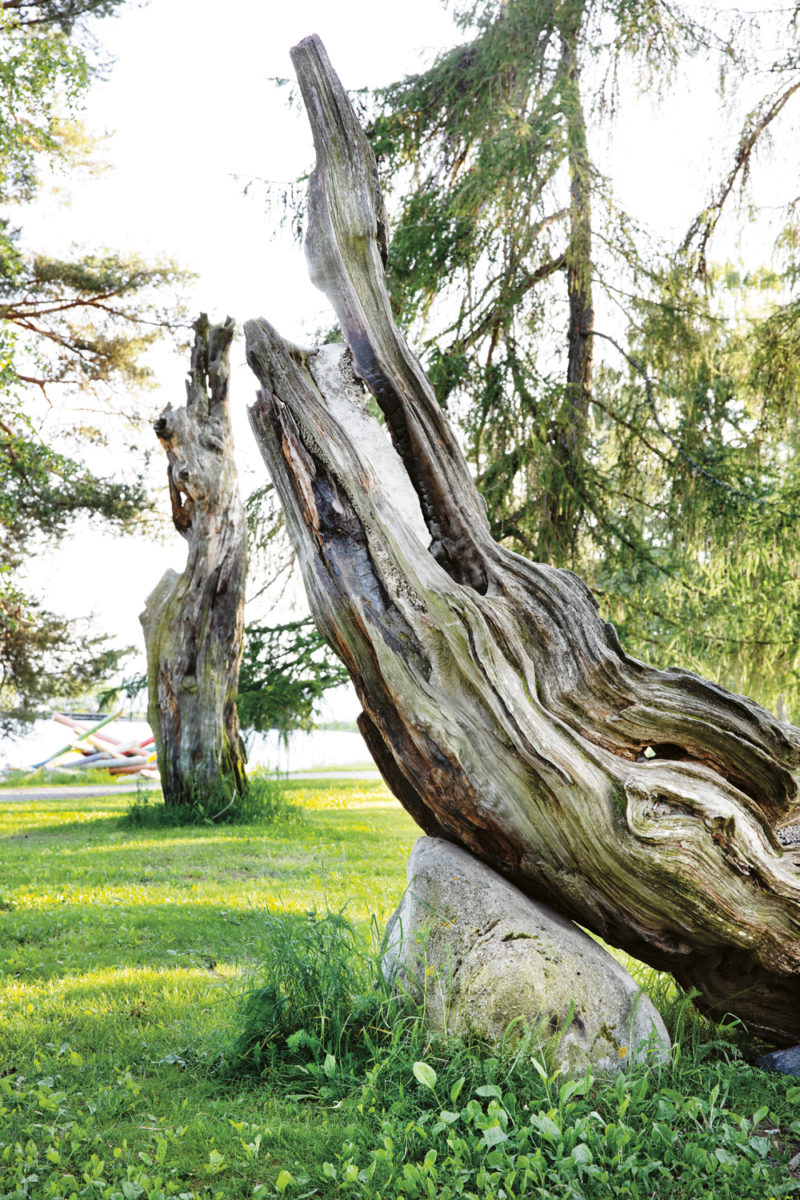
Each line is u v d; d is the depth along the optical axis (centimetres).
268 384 505
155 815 1369
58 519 2373
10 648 2523
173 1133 364
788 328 1356
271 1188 331
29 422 1725
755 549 1298
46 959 611
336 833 1238
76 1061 424
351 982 459
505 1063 392
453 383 1334
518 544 1409
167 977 564
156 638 1454
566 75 1343
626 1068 406
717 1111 371
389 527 484
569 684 484
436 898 453
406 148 1448
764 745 470
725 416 1407
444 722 466
